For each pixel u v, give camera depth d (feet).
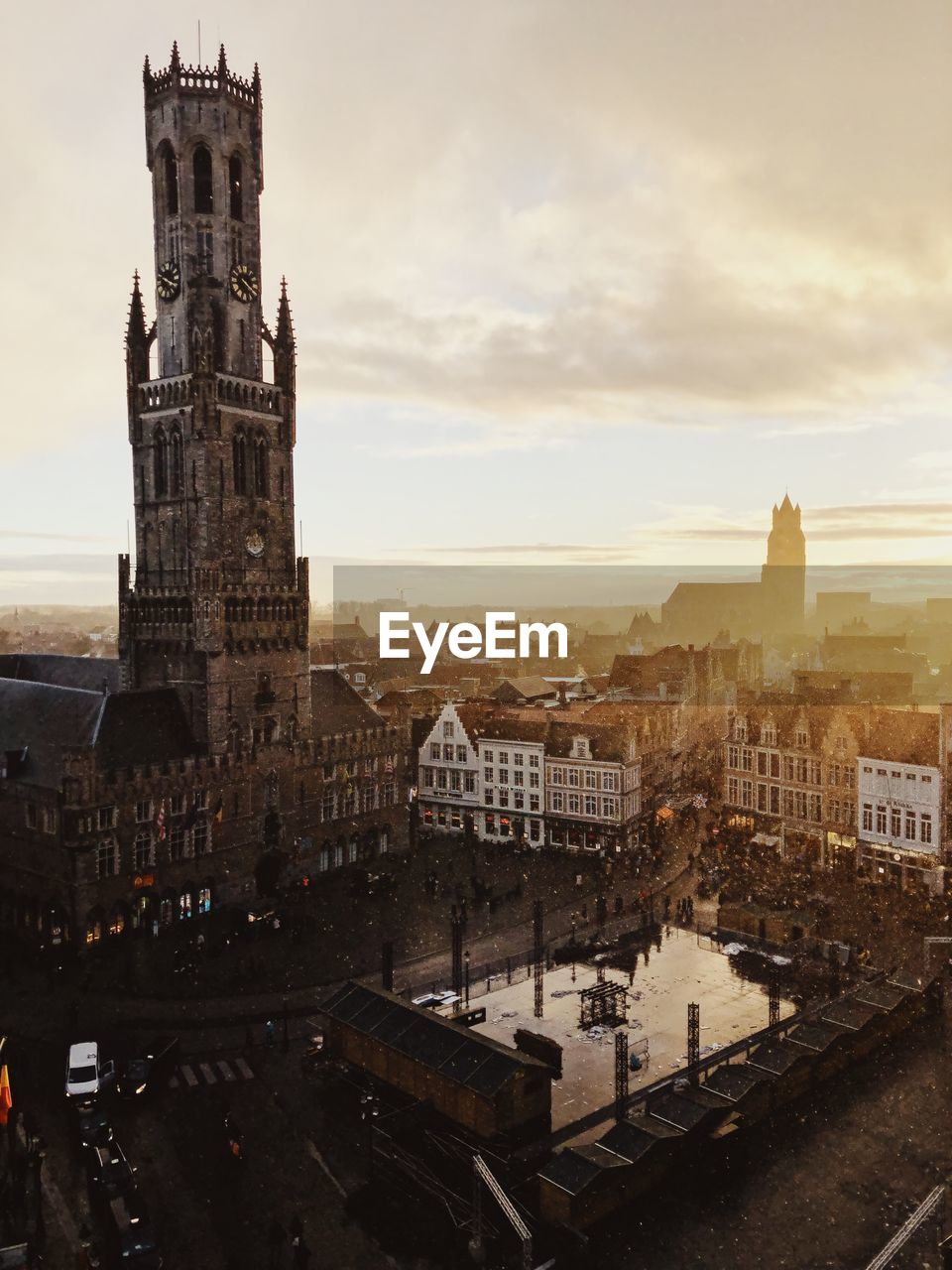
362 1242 134.31
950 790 293.23
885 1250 132.98
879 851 305.73
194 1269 128.16
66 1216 137.90
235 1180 148.36
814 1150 157.69
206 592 283.18
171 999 214.90
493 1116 151.12
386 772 337.72
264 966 232.73
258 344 314.76
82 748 239.30
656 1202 143.84
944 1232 136.56
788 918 250.78
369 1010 181.06
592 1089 177.06
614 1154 144.05
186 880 268.21
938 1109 169.78
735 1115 157.69
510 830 368.89
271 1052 191.31
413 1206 141.28
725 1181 148.87
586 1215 136.05
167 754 277.03
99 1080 168.86
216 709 285.64
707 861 327.06
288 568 317.22
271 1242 131.44
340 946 248.32
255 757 289.53
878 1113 168.76
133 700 277.23
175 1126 163.63
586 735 350.84
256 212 314.55
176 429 296.10
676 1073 182.50
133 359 306.76
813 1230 137.39
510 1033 199.00
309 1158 154.81
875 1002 199.62
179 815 266.36
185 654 290.97
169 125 299.79
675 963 237.66
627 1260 130.93
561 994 219.61
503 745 369.09
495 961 238.68
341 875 314.76
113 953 241.55
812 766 330.95
